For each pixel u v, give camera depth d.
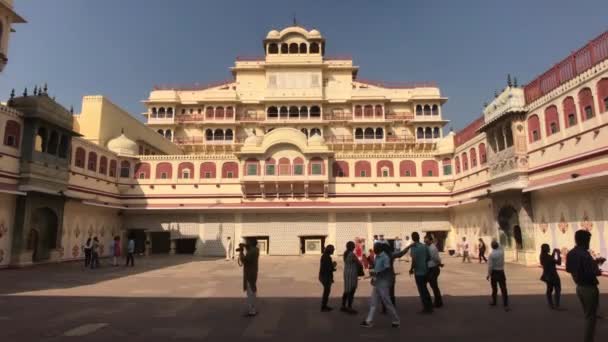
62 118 26.53
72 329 8.80
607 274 17.19
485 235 28.80
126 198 35.66
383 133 46.78
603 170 17.28
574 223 19.59
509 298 12.48
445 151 35.28
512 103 23.80
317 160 35.16
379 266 9.15
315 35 49.50
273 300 12.55
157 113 48.50
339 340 7.94
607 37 17.67
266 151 35.12
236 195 35.59
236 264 26.05
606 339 7.87
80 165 29.91
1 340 7.91
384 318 9.90
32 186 23.34
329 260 11.12
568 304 11.45
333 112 48.16
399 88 49.50
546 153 21.73
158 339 8.02
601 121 17.89
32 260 24.17
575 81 19.53
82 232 29.86
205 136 47.50
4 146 22.55
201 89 50.31
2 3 22.69
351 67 49.38
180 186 36.00
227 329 8.84
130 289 14.89
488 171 28.12
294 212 34.97
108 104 35.84
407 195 35.44
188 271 21.58
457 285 15.48
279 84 48.22
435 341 7.81
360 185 35.72
